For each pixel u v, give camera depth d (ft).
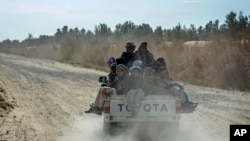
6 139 38.11
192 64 108.47
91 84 92.32
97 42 200.95
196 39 248.11
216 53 103.04
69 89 81.46
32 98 67.31
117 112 35.70
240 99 68.85
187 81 101.19
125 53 44.80
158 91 38.37
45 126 44.88
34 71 125.80
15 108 56.39
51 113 53.57
